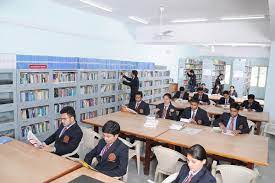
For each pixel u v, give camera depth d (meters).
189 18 6.47
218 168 2.58
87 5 5.43
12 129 4.25
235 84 12.27
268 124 5.72
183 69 11.92
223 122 4.17
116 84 6.93
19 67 4.52
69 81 5.39
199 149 2.01
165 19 6.74
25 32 4.86
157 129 3.68
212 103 6.98
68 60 5.59
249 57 12.83
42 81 4.75
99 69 6.30
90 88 6.04
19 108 4.32
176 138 3.24
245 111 5.93
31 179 1.89
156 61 9.91
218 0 4.63
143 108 5.17
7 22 4.47
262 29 6.50
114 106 6.90
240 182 2.45
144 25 7.92
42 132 4.81
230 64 13.55
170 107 4.91
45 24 5.15
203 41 7.31
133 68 8.03
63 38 5.71
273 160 4.55
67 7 5.61
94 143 3.40
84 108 5.83
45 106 4.87
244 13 5.60
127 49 8.05
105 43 7.07
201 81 12.88
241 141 3.24
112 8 5.66
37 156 2.38
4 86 4.03
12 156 2.36
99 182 1.87
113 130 2.43
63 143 3.01
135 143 3.65
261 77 13.59
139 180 3.49
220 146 2.98
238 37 6.84
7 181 1.84
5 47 4.53
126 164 2.47
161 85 9.52
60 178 1.94
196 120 4.50
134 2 5.06
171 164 2.91
